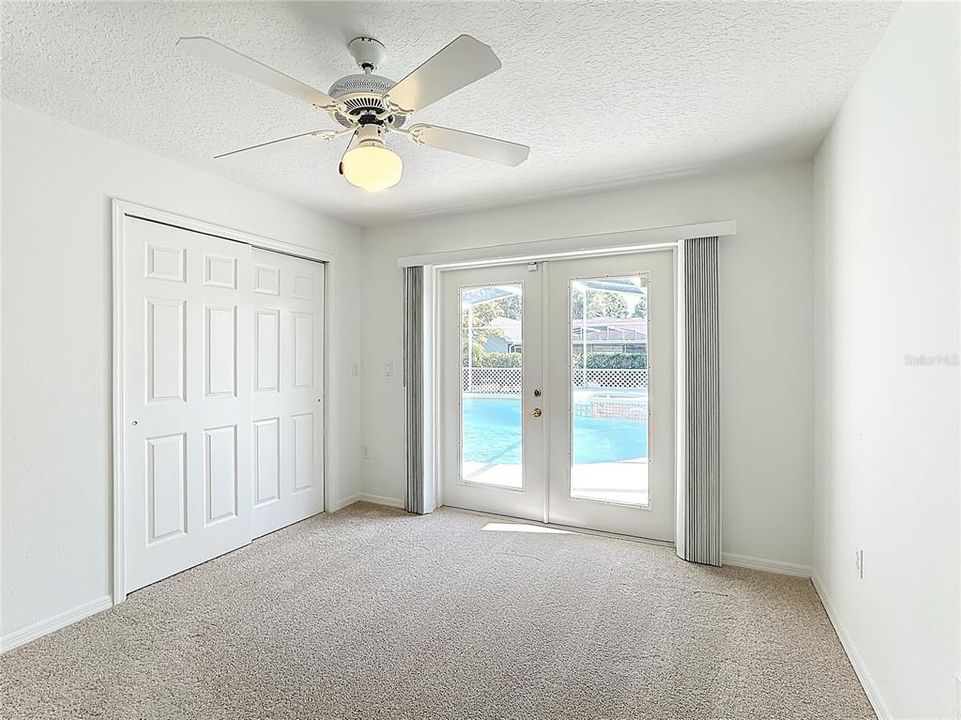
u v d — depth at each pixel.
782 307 2.81
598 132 2.46
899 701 1.58
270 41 1.72
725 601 2.51
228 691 1.84
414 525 3.65
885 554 1.70
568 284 3.60
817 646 2.12
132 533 2.61
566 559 3.04
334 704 1.77
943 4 1.30
